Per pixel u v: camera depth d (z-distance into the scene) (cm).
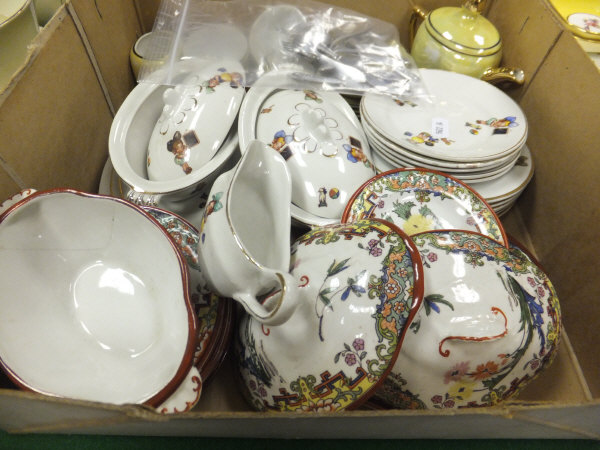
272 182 55
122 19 78
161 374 49
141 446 57
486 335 48
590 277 62
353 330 46
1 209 52
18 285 53
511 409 41
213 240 48
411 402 51
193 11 78
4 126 53
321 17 81
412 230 62
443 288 50
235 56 73
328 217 61
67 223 56
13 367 48
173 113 65
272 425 45
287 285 41
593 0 86
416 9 85
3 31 64
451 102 74
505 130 68
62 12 61
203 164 62
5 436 57
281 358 50
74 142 67
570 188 67
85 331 56
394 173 64
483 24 80
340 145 63
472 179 66
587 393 62
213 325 57
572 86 67
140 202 67
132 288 59
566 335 67
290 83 70
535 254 76
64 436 57
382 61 77
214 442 57
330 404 47
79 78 66
